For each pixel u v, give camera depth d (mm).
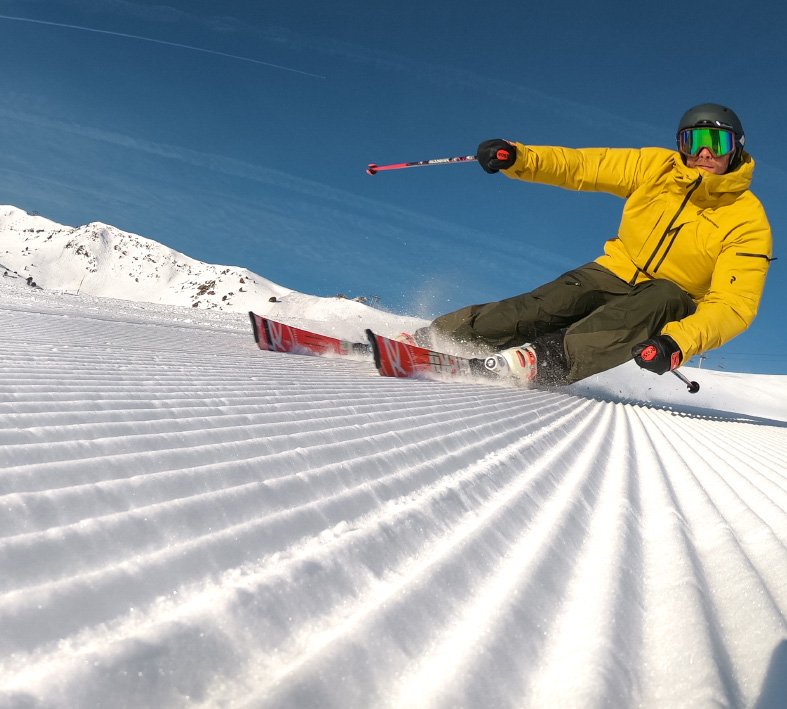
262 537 1150
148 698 691
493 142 5766
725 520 1817
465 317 6270
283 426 2174
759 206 5465
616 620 1032
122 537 1061
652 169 5777
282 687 715
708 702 808
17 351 3248
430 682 799
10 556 916
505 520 1529
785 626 1065
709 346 4961
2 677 688
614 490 2012
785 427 7637
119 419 1950
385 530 1293
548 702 811
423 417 2877
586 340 5645
